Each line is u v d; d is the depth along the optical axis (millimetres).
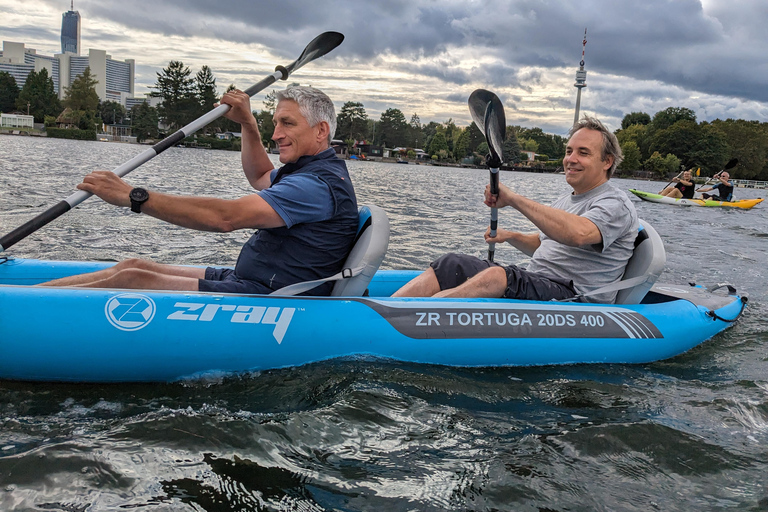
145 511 1512
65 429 1905
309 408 2158
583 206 3162
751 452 2023
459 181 29078
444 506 1630
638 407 2375
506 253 6133
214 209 2256
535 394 2463
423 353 2639
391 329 2617
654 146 79000
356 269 2609
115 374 2275
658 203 15648
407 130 118062
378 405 2221
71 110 88938
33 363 2201
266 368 2443
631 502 1703
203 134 85688
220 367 2369
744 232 9586
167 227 6008
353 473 1763
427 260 5430
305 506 1581
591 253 3133
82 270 3072
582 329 2904
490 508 1636
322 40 3877
